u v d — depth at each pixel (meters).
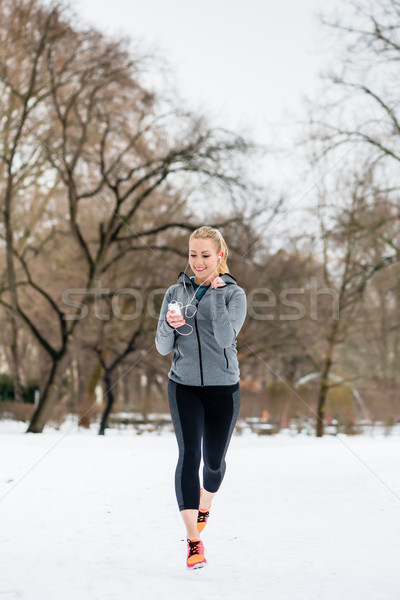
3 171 22.28
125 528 5.28
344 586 3.73
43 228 26.34
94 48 20.05
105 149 22.52
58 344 29.91
